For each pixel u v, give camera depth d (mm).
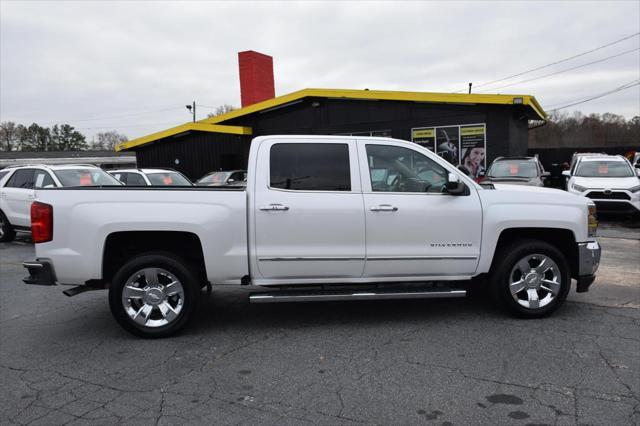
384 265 4855
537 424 3072
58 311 5773
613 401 3332
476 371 3834
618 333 4598
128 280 4629
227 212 4648
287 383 3701
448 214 4871
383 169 4934
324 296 4734
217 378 3816
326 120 20062
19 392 3643
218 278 4730
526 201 5008
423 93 17438
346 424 3113
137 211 4570
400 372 3850
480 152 16922
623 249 9086
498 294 5047
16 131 81312
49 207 4551
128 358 4250
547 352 4172
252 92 24234
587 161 14109
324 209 4723
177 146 24016
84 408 3383
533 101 16453
